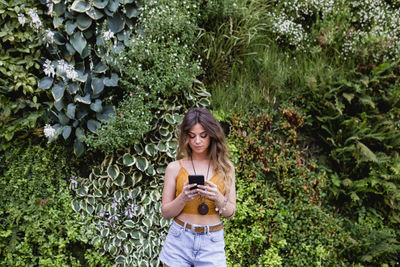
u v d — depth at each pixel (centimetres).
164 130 331
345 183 368
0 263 291
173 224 201
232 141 357
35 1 321
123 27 333
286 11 472
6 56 312
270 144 373
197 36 372
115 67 322
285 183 354
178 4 347
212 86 386
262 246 335
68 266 302
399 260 363
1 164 310
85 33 323
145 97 325
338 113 390
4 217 303
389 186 362
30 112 321
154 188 327
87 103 310
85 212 314
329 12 468
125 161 313
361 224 368
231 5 384
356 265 344
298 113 379
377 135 383
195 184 179
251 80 411
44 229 299
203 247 191
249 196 337
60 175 317
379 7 480
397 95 401
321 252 335
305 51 431
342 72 415
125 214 312
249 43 412
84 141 315
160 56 326
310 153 392
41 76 330
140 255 309
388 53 439
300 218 350
